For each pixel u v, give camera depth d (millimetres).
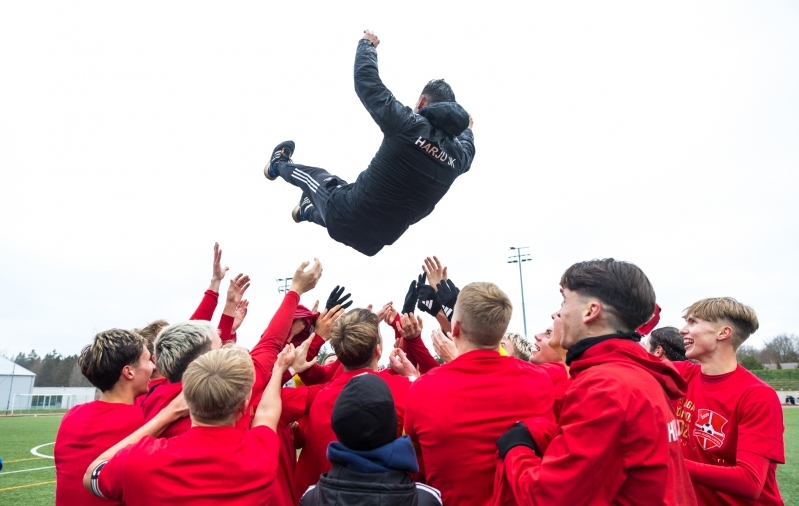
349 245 4340
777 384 48750
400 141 3670
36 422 29297
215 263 4199
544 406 2451
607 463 1791
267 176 5250
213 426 2270
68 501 2768
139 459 2115
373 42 4016
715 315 3262
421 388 2471
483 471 2273
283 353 2844
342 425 2141
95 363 3018
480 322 2510
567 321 2266
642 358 2012
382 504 2014
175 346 2855
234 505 2102
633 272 2211
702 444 3205
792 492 8750
